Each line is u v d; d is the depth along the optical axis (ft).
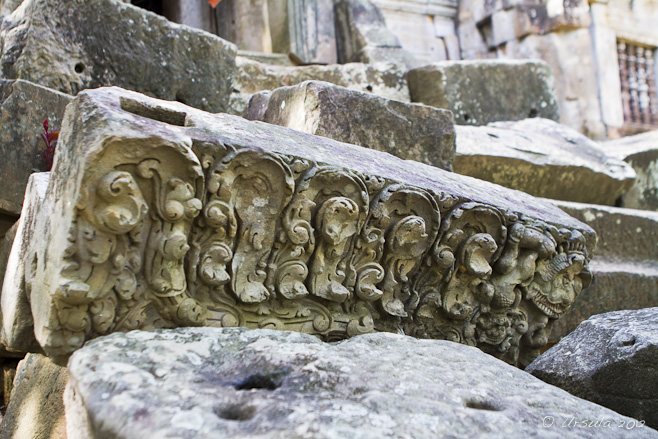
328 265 6.18
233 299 5.65
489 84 16.25
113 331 5.01
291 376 4.28
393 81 16.25
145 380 3.99
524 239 7.25
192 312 5.32
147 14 11.09
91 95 5.19
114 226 4.78
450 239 6.84
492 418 4.11
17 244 6.21
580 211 11.68
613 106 22.65
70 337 4.85
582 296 10.52
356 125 8.78
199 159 5.31
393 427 3.75
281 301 5.94
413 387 4.42
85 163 4.71
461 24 25.08
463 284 7.13
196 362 4.45
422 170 7.55
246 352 4.64
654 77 24.13
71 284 4.69
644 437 4.41
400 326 6.75
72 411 4.12
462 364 5.24
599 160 13.47
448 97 15.64
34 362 7.78
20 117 8.84
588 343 6.27
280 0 17.58
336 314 6.32
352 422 3.71
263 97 10.21
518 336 7.57
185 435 3.39
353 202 6.08
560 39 22.91
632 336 5.84
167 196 5.05
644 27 23.97
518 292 7.43
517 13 23.12
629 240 11.99
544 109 16.90
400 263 6.64
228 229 5.46
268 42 17.79
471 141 12.19
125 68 10.81
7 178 8.59
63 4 10.25
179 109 5.79
